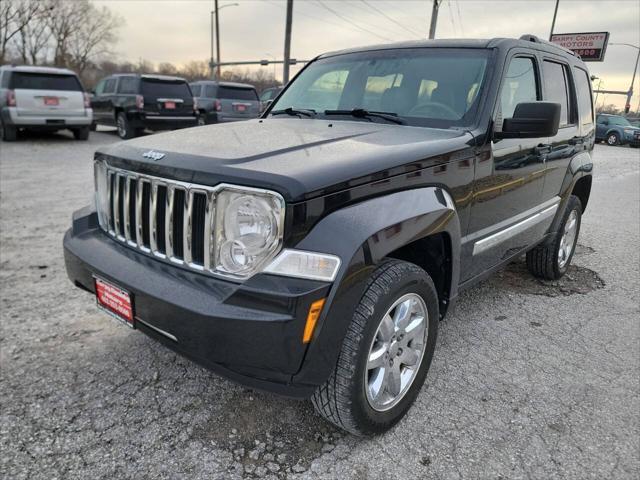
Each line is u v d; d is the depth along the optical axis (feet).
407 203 7.11
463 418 8.16
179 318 6.26
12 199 21.85
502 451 7.42
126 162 7.63
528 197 11.15
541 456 7.34
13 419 7.72
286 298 5.82
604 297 13.62
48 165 31.53
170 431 7.61
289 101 12.24
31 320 10.86
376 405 7.34
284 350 5.94
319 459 7.16
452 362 9.89
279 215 5.95
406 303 7.57
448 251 8.29
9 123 40.45
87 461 6.97
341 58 12.07
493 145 9.25
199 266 6.68
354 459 7.18
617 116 85.71
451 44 10.57
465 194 8.59
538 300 13.26
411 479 6.86
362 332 6.60
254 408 8.22
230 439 7.50
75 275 8.22
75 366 9.20
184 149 7.32
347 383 6.70
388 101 10.36
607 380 9.41
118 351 9.76
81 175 28.35
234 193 6.25
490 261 10.33
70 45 175.83
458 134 8.79
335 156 6.88
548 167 11.75
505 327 11.57
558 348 10.62
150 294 6.57
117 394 8.45
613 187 35.22
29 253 14.97
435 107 9.71
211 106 52.03
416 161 7.42
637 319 12.22
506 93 9.87
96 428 7.61
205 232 6.46
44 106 41.39
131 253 7.59
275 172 6.14
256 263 6.13
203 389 8.66
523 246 11.82
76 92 42.98
